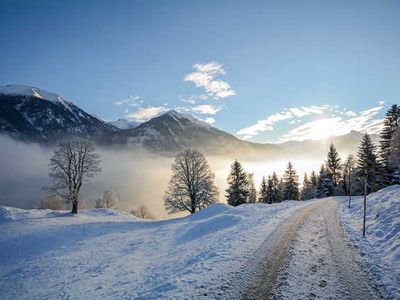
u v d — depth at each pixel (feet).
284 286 36.47
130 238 91.09
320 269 41.83
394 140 189.98
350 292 34.55
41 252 80.18
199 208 164.66
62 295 45.70
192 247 64.13
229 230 76.18
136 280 45.85
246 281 38.24
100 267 60.54
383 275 39.04
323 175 260.42
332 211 100.53
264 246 54.54
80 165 144.87
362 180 222.28
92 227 109.40
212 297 33.99
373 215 75.25
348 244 54.39
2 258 77.10
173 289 36.73
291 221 80.38
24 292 52.65
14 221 115.96
